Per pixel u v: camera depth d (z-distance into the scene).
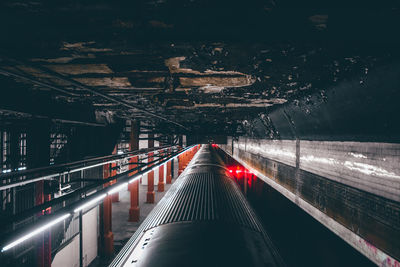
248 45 2.34
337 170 4.63
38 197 6.12
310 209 5.79
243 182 16.03
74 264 8.53
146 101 5.86
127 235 11.86
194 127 13.09
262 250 3.71
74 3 1.66
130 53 2.58
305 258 7.64
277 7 1.72
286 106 5.99
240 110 7.70
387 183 3.32
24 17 1.86
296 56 2.65
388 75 2.79
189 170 10.49
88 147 9.62
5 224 1.81
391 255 3.25
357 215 4.02
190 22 1.92
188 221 4.36
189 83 3.95
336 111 4.20
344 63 2.89
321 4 1.69
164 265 3.04
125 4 1.67
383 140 3.39
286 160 7.44
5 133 5.84
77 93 4.90
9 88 4.25
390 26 1.95
